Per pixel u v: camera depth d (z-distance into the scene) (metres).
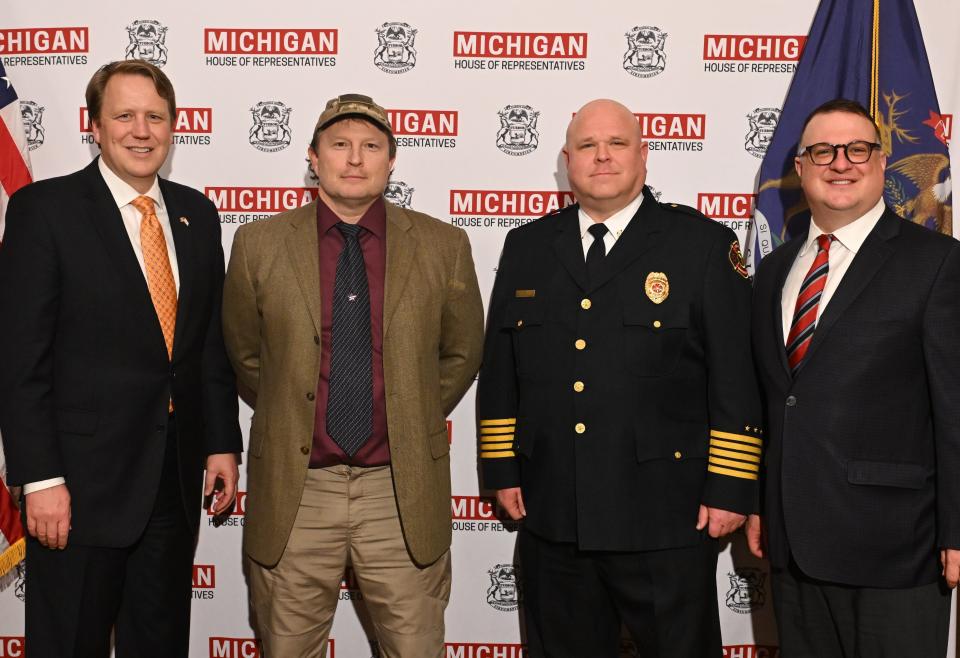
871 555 1.78
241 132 2.43
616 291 2.01
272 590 2.05
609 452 1.96
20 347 1.83
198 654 2.54
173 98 2.03
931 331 1.74
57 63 2.43
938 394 1.75
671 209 2.11
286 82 2.42
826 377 1.81
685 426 2.00
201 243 2.09
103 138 1.95
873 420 1.78
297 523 2.04
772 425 1.90
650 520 1.96
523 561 2.19
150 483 1.96
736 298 1.99
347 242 2.06
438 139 2.44
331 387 2.01
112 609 2.00
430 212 2.46
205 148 2.44
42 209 1.89
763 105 2.41
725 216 2.44
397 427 2.00
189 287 2.03
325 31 2.41
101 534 1.91
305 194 2.45
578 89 2.42
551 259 2.12
